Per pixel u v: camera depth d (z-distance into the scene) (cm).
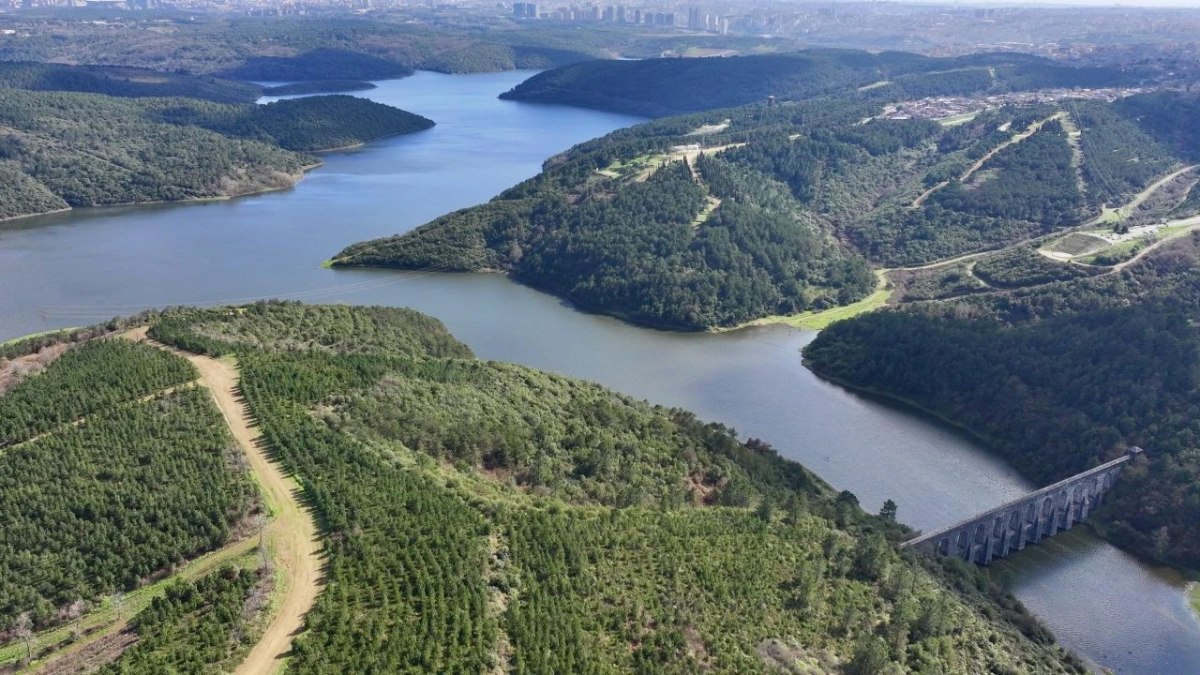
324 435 15288
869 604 14875
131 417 15350
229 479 13850
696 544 15012
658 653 12088
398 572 12181
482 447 16725
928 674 13350
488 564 12800
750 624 13362
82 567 12319
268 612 11400
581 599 12706
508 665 11100
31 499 13400
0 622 11356
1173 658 16800
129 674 10350
